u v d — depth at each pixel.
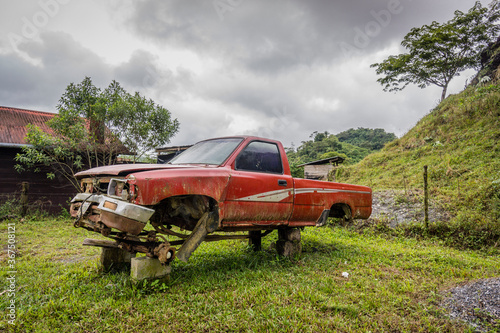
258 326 2.51
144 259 3.36
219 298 3.09
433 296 3.22
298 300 3.07
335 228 8.12
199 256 4.89
